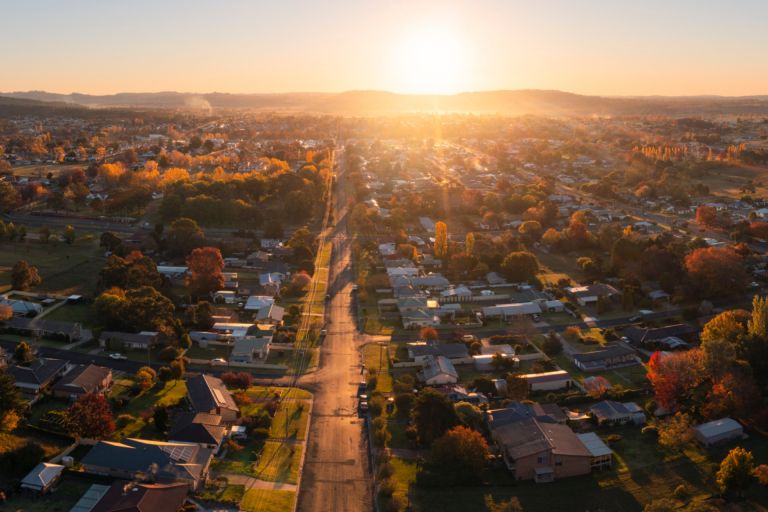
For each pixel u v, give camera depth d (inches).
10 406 4239.7
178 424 4475.9
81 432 4293.8
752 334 5487.2
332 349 6225.4
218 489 3902.6
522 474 4178.2
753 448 4505.4
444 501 3907.5
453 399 5113.2
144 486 3646.7
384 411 5017.2
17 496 3698.3
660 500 3764.8
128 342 5935.0
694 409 4968.0
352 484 4077.3
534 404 4928.6
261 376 5620.1
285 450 4426.7
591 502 3934.5
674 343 6181.1
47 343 5935.0
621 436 4692.4
